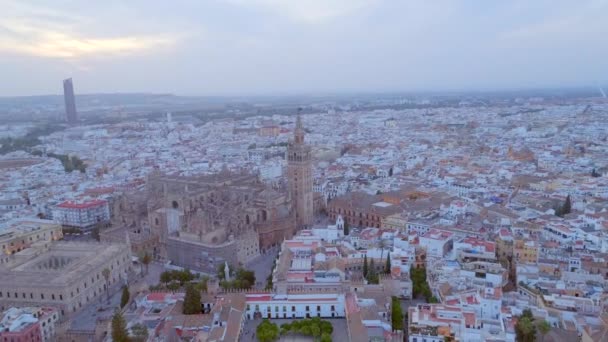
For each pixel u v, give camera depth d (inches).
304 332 7642.7
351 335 7234.3
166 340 7160.4
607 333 6717.5
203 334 7416.3
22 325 7785.4
